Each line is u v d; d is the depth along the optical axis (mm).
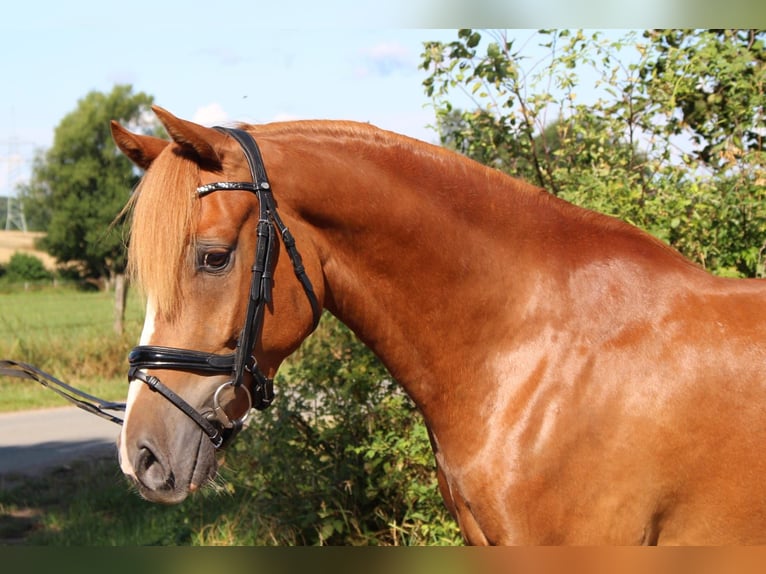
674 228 3461
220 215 1825
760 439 1829
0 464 6223
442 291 2029
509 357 1993
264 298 1876
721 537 1869
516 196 2104
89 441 7066
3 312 17984
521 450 1910
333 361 3732
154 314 1809
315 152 2020
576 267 2023
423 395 2086
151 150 1942
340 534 3775
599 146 3955
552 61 3865
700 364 1871
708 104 3889
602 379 1895
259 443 3766
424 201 2039
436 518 3492
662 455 1845
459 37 3834
